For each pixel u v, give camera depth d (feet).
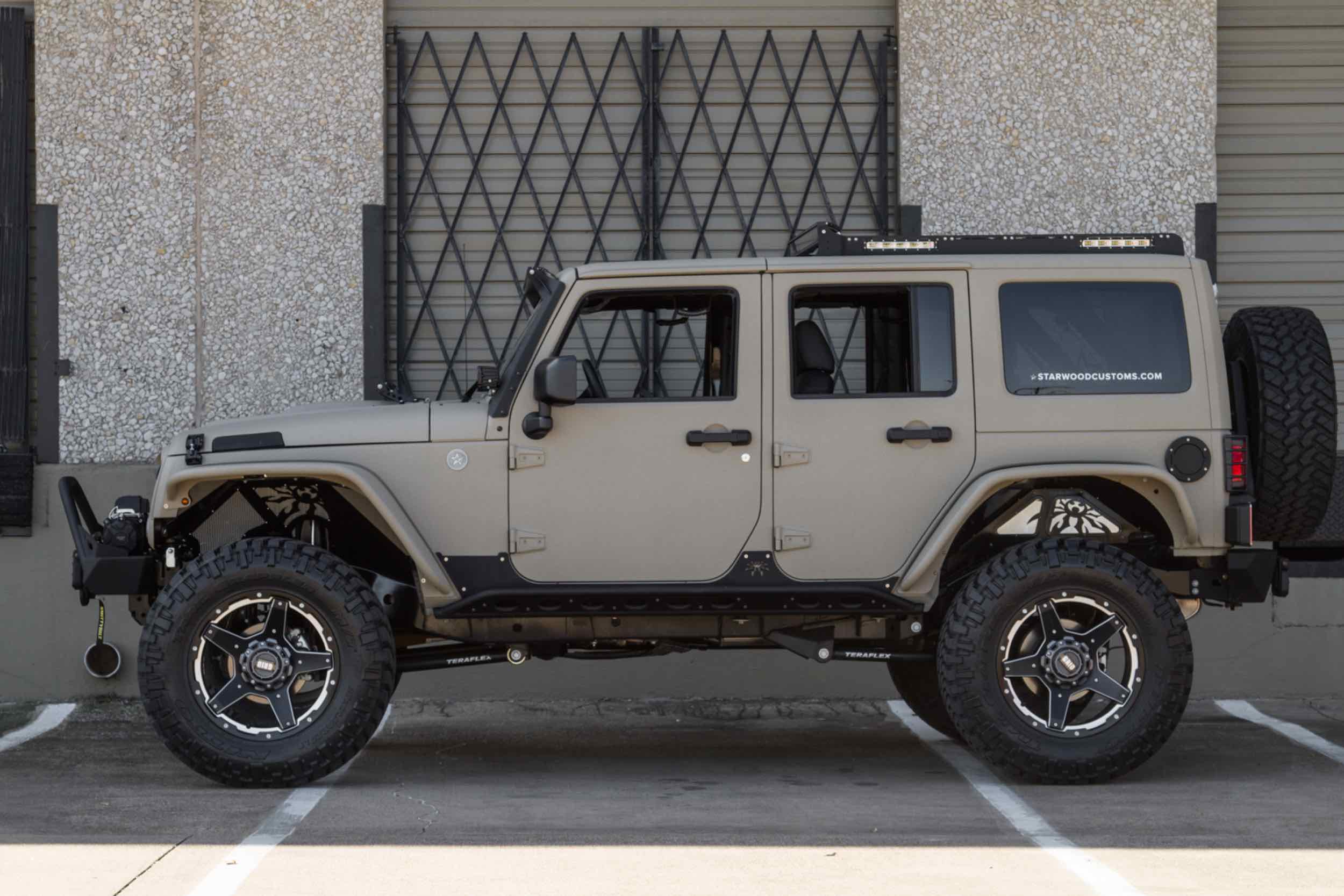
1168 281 18.28
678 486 17.87
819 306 18.60
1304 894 12.55
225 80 26.09
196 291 25.96
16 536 25.20
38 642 25.17
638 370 19.06
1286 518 18.16
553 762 19.99
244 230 26.05
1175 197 26.22
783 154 26.84
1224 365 18.28
